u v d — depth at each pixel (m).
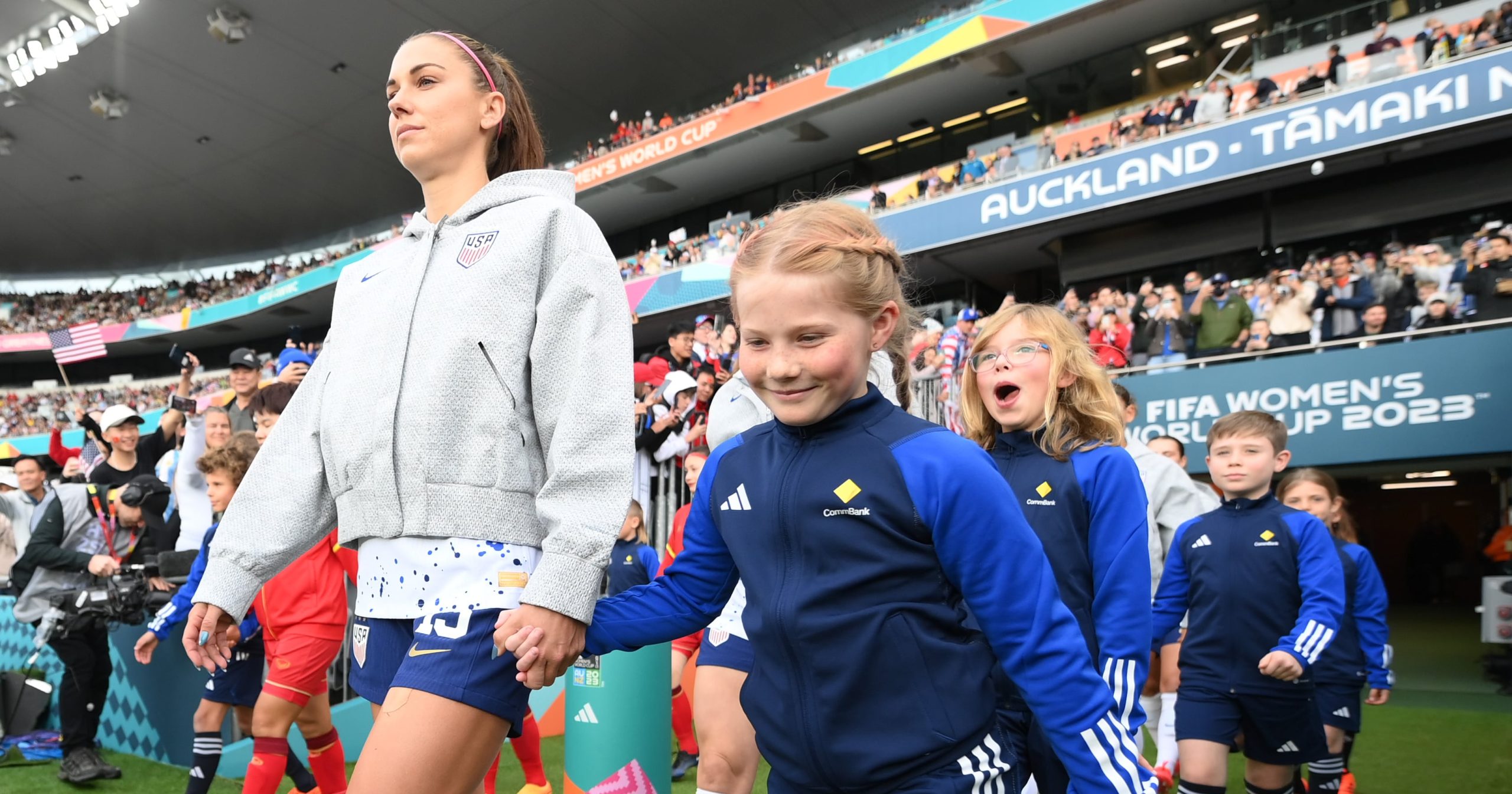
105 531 5.07
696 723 2.67
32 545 4.77
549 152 26.80
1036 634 1.27
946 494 1.24
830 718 1.25
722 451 1.48
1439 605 14.80
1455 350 8.45
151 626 3.46
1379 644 3.75
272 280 30.81
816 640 1.25
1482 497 15.97
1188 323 10.90
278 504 1.68
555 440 1.48
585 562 1.39
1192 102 13.10
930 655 1.25
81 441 28.75
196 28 21.83
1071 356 2.27
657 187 22.72
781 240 1.27
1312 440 9.14
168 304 34.00
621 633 1.46
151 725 4.87
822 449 1.31
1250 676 2.95
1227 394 9.66
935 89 17.95
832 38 21.67
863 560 1.25
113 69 23.48
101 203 30.48
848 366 1.27
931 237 15.42
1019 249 16.75
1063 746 1.29
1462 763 4.79
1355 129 11.05
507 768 4.55
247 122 25.67
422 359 1.54
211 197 30.08
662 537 6.72
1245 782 3.09
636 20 21.05
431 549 1.48
